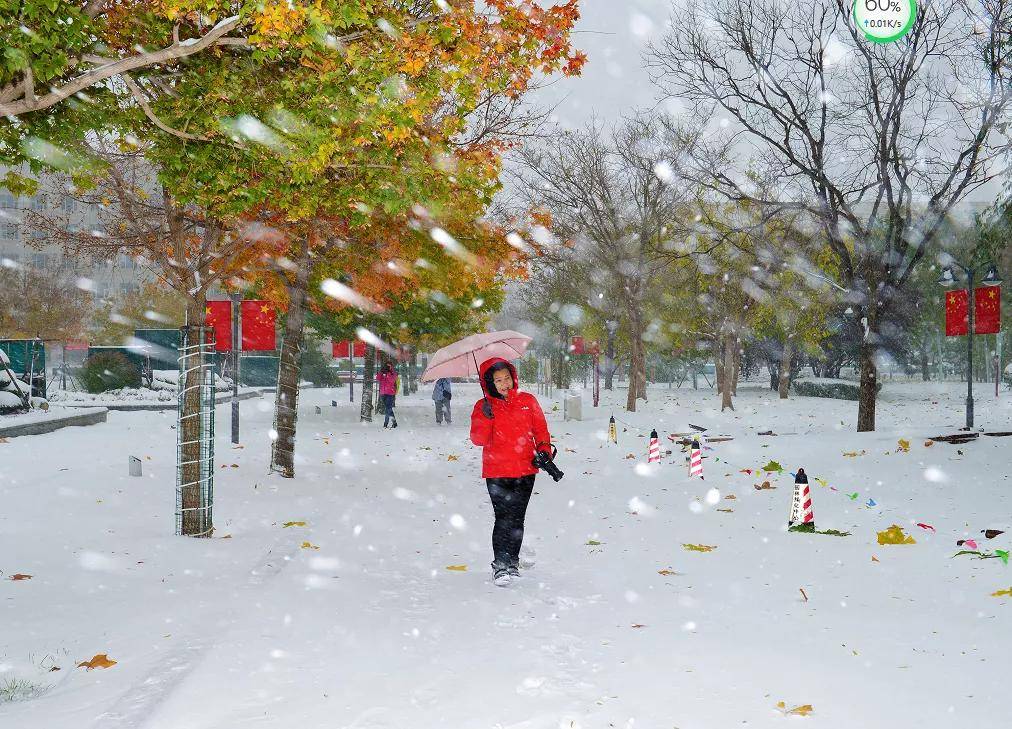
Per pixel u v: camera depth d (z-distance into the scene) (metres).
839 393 42.00
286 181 7.20
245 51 6.64
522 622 5.36
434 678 4.25
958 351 65.38
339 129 6.32
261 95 6.44
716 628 5.15
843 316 45.75
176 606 5.70
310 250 12.92
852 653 4.55
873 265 19.48
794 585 6.34
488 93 11.75
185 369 8.55
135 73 6.38
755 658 4.49
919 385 51.66
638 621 5.36
